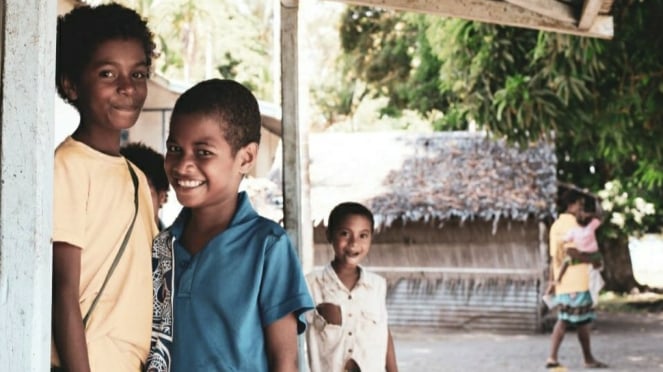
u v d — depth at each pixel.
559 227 9.98
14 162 1.69
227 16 20.98
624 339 12.80
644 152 9.62
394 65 21.64
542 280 14.05
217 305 2.00
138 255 2.08
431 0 4.25
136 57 2.15
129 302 2.03
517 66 8.62
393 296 14.72
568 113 8.66
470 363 10.77
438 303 14.52
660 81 8.30
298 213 4.03
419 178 14.97
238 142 2.07
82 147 2.05
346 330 3.75
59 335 1.88
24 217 1.68
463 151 15.43
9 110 1.69
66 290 1.89
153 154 3.33
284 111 4.05
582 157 16.45
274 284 2.02
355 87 24.12
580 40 7.66
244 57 21.27
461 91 9.00
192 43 19.81
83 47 2.10
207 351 1.98
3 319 1.67
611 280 19.23
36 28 1.70
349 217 3.77
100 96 2.10
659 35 8.09
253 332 2.00
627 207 18.44
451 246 14.48
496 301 14.29
